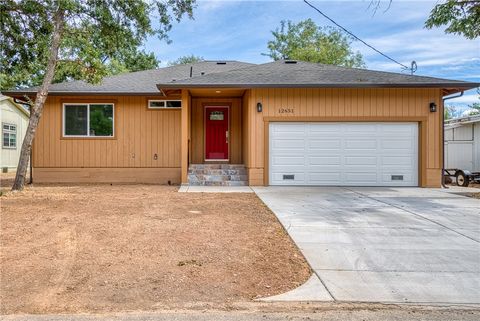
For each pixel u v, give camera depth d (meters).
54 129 14.74
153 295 3.82
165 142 15.02
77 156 14.83
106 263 4.71
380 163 13.09
